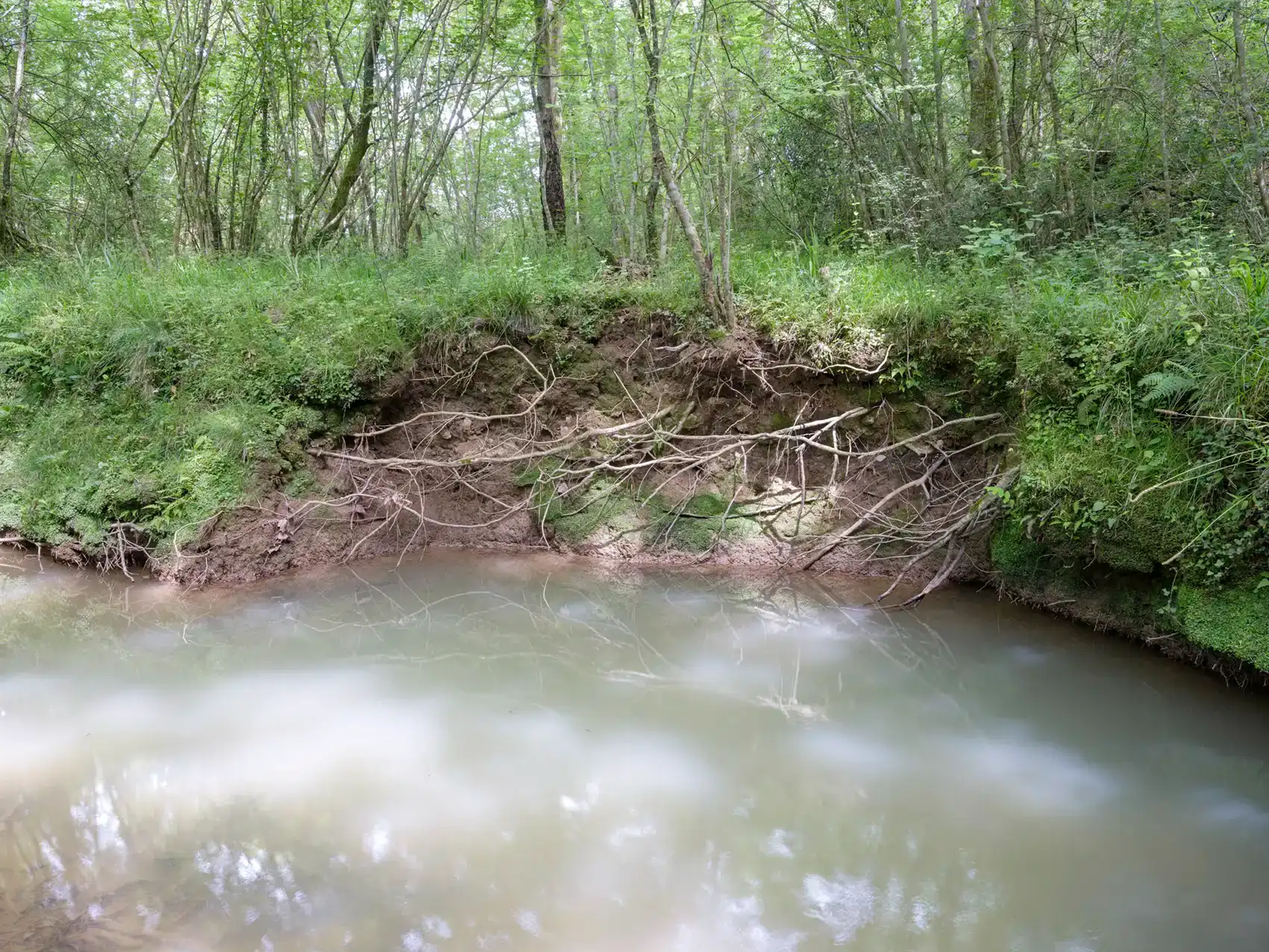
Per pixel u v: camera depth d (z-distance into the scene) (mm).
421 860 3141
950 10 10039
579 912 2877
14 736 4047
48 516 6602
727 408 7055
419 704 4496
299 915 2818
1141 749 4016
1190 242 6500
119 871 3045
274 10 9109
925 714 4406
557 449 7020
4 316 7531
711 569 6621
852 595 6020
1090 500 4906
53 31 9961
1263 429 4105
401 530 7129
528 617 5844
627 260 7898
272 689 4664
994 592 5914
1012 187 7363
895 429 6590
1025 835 3344
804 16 8578
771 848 3256
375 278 7984
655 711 4457
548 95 9359
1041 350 5477
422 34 8992
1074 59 9000
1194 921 2836
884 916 2867
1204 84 7410
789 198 9289
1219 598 4320
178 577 6145
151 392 6910
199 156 9656
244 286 7684
